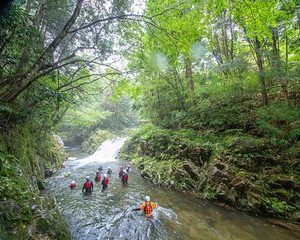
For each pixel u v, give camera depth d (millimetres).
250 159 9477
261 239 6547
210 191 9648
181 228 7328
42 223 4754
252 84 10734
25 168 9109
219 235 6836
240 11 6301
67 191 11328
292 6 8156
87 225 7578
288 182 8164
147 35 8742
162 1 7879
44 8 7691
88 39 9289
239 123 11930
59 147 22625
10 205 4414
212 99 13109
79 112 21625
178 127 16094
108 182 13055
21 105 9367
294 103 10117
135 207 9148
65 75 11750
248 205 8289
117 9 8281
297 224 7133
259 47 9836
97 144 28766
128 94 14344
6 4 4793
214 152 10898
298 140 9156
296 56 11023
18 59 6695
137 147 20516
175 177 11625
